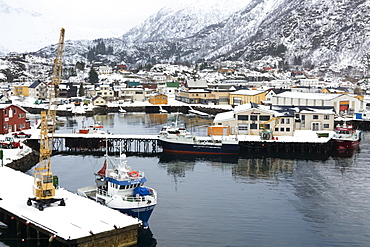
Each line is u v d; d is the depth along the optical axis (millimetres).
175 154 88125
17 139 89438
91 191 54688
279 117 98438
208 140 90625
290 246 44000
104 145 93250
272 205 56156
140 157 85438
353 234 47062
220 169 75812
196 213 52844
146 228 47844
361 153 90375
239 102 174875
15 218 44562
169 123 135500
